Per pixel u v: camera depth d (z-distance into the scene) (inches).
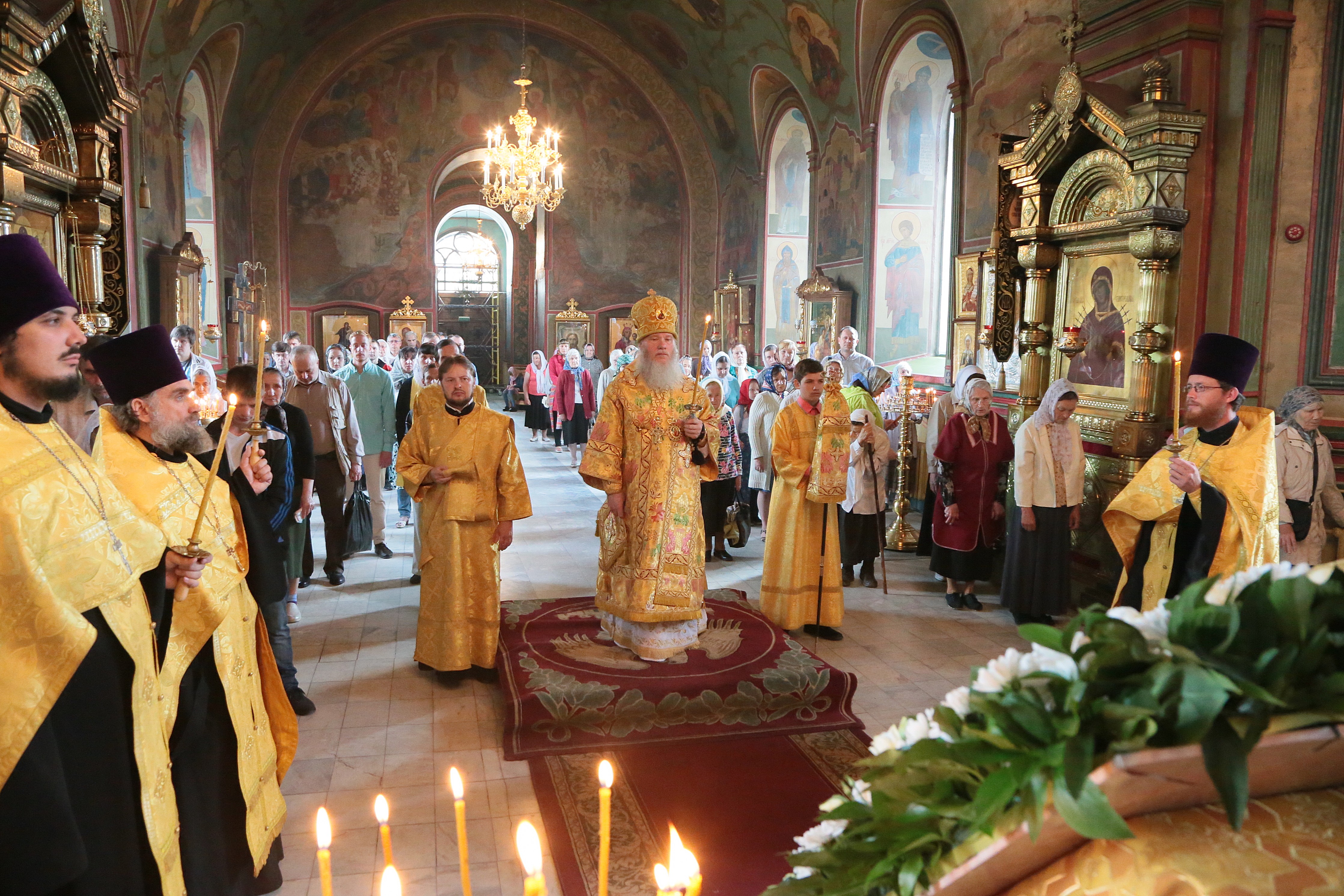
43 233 254.8
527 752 160.1
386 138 758.5
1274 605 35.3
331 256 754.8
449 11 746.2
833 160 569.3
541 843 131.3
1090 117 252.5
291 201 741.9
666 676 172.7
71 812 73.9
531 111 783.7
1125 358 255.3
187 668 100.0
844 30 517.7
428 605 192.2
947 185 499.5
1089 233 259.6
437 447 189.5
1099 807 30.6
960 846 36.2
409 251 769.6
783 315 707.4
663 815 139.3
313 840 132.0
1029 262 282.0
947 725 39.4
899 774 39.6
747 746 164.7
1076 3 304.7
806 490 220.5
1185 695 32.1
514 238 1122.0
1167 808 33.7
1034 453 233.5
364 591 266.5
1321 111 230.1
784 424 222.7
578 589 273.9
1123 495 154.6
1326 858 29.9
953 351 409.7
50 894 78.8
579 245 805.2
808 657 184.5
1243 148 233.3
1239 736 31.5
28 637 73.4
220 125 621.0
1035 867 35.5
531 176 609.3
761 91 674.2
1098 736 33.9
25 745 71.4
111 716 81.2
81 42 247.1
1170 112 233.3
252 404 167.3
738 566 301.0
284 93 721.0
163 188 494.9
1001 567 288.0
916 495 381.1
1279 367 237.9
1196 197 239.6
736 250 761.0
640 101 796.6
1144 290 242.7
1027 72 348.5
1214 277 240.8
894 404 365.4
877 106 503.8
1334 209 230.8
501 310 1228.5
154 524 94.7
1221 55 238.1
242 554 114.2
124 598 83.5
